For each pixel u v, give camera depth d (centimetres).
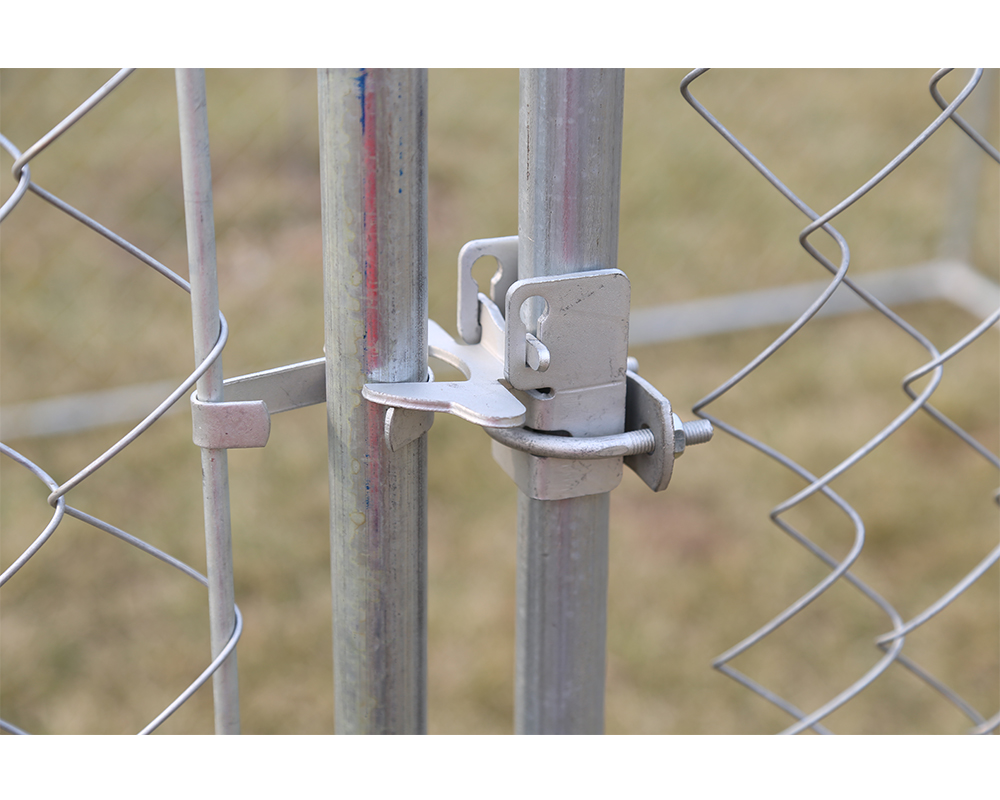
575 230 81
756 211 402
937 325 361
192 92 68
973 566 257
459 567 253
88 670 224
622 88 79
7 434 290
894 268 379
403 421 79
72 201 391
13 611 237
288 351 321
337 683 93
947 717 218
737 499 278
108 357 319
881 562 259
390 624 88
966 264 375
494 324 84
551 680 96
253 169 402
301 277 352
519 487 88
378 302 77
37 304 339
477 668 226
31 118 421
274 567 250
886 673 229
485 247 85
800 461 291
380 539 85
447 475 279
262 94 423
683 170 420
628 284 80
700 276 371
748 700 222
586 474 86
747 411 312
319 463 280
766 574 254
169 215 391
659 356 340
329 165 75
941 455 295
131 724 213
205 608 239
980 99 357
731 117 448
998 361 337
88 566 250
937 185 418
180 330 332
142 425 76
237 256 361
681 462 290
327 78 72
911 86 455
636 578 251
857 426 305
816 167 424
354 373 79
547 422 82
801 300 363
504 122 447
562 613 93
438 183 410
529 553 92
